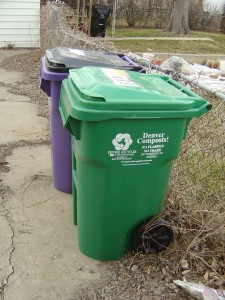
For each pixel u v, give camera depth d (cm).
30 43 1109
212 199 301
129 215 258
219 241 283
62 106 258
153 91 233
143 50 1252
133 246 273
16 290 250
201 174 318
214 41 1595
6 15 1064
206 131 317
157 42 1458
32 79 766
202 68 1080
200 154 322
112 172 238
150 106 222
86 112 213
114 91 223
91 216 257
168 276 263
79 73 259
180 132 239
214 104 308
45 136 500
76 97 223
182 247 282
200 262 274
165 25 1900
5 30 1080
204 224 277
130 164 238
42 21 930
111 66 306
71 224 317
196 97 240
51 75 301
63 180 355
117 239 266
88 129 222
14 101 637
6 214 326
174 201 310
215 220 278
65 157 342
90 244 271
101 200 247
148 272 266
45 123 550
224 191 301
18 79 764
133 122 225
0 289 250
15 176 389
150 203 258
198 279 261
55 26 763
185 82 356
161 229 271
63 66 302
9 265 270
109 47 584
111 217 254
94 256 275
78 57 312
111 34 1567
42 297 246
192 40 1573
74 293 250
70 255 281
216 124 309
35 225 314
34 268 268
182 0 1712
